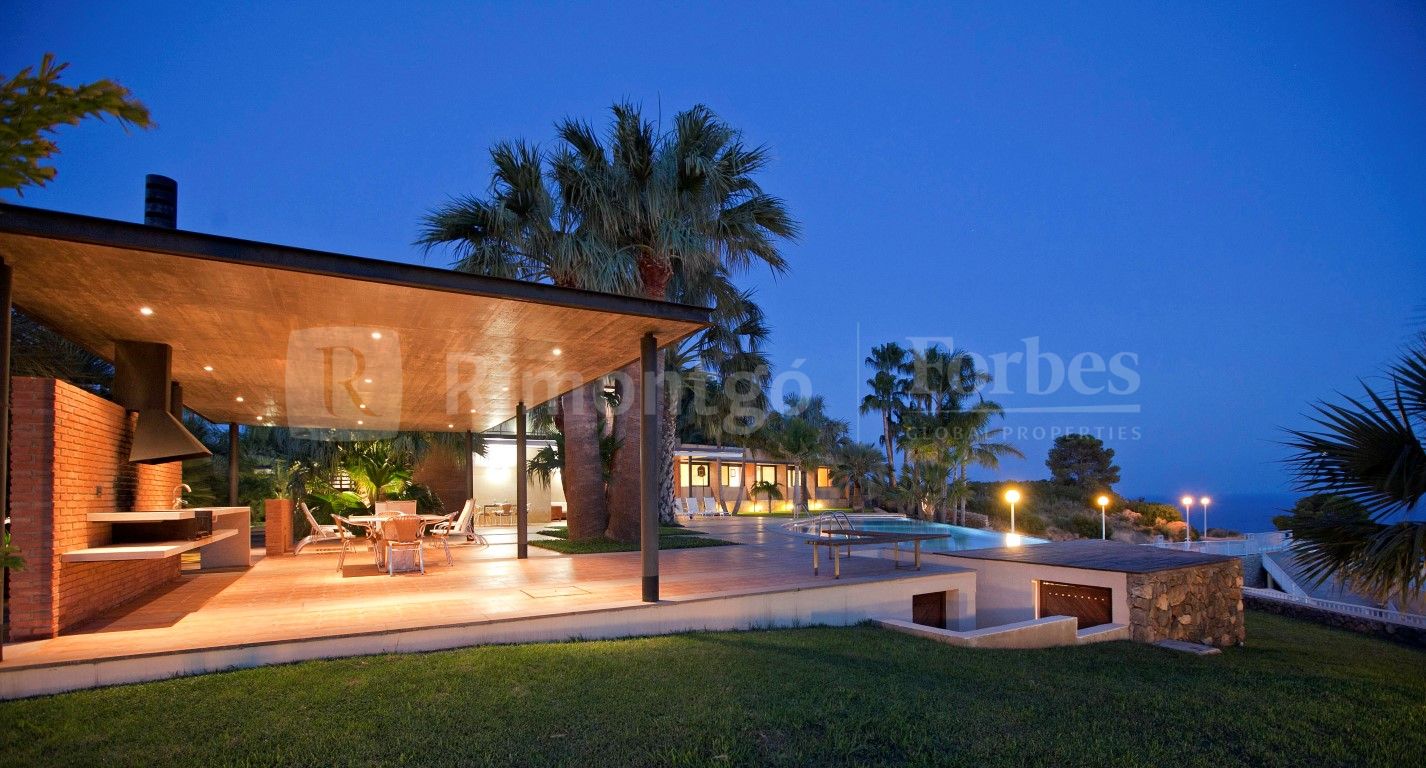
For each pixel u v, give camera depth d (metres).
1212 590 10.05
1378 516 5.42
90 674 4.48
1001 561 10.48
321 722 3.91
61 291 5.78
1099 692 5.29
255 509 21.52
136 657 4.61
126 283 5.57
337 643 5.21
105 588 6.35
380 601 6.79
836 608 7.89
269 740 3.67
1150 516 32.94
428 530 13.16
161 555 5.73
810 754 3.76
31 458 5.20
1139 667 6.88
